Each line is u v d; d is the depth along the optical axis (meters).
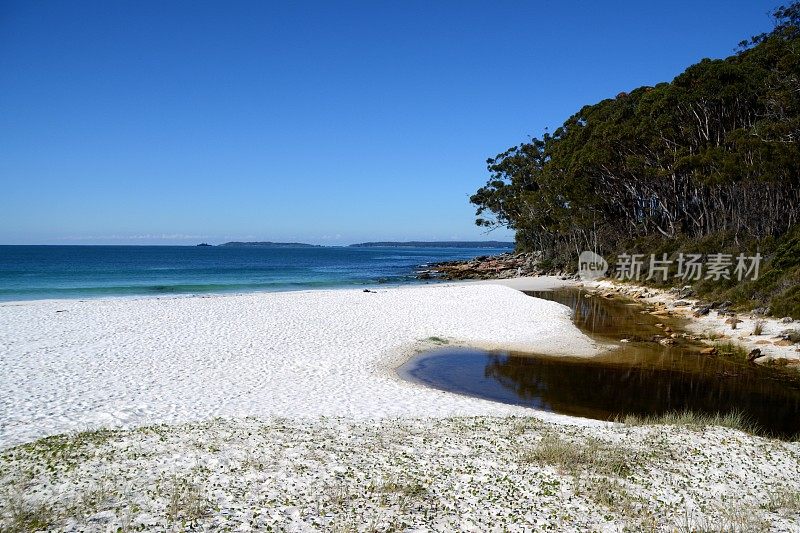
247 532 6.73
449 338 22.86
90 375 15.52
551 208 66.00
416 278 64.94
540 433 11.16
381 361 18.81
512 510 7.58
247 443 9.95
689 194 51.25
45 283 52.09
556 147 68.50
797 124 34.34
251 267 87.06
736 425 12.34
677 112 44.44
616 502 7.93
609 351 21.11
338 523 7.01
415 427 11.41
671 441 10.88
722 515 7.67
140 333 21.91
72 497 7.59
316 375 16.50
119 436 10.24
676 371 18.12
